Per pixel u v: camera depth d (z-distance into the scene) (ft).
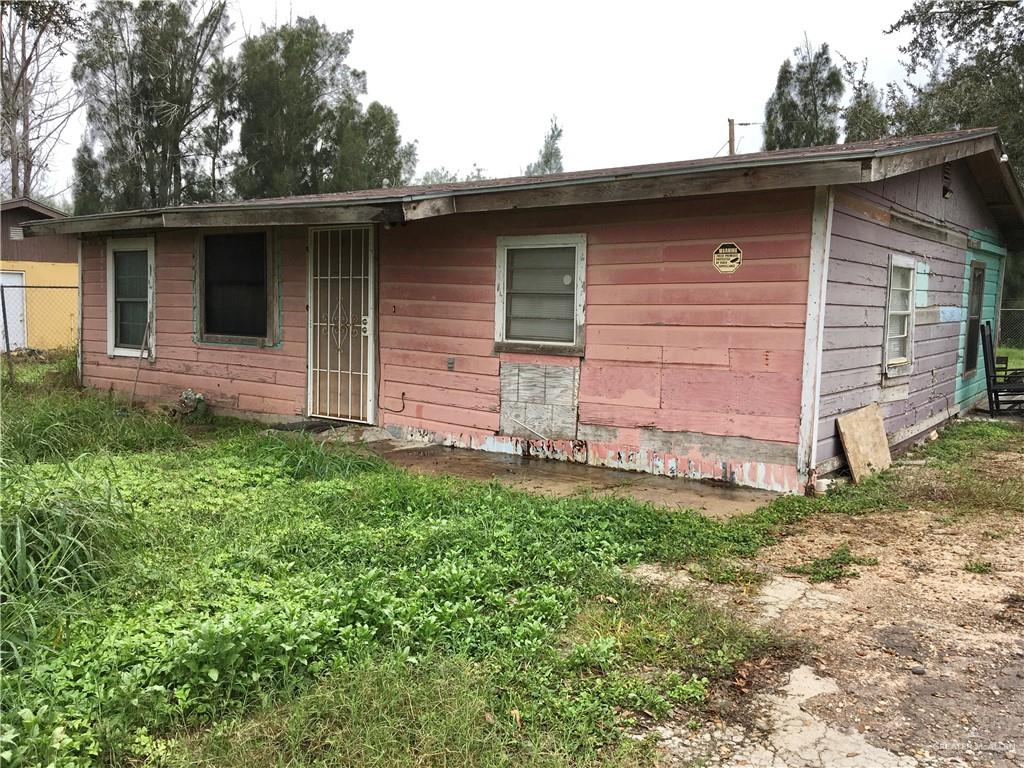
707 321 22.68
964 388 38.81
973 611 13.73
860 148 20.52
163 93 103.40
